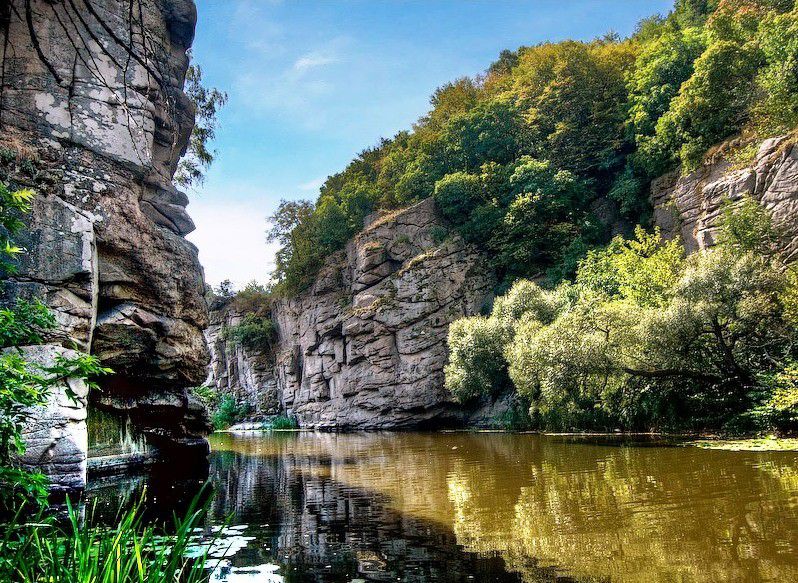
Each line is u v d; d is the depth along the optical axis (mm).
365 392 40219
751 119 29047
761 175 24312
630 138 39969
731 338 17531
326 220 51156
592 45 58469
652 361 18594
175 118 17609
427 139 49625
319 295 48156
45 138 12984
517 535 7129
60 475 10062
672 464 11680
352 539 7355
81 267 12023
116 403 15812
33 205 11656
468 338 30078
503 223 39125
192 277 17078
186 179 22750
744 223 22000
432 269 39562
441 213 43219
